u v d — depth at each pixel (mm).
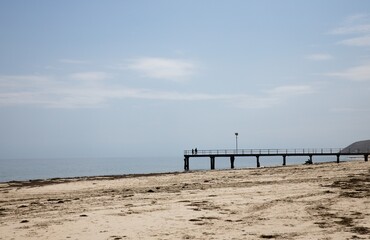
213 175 36906
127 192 23094
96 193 23344
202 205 16453
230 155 66625
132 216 13945
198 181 30297
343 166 41562
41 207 17125
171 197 19500
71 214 14648
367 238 10352
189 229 11656
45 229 11836
